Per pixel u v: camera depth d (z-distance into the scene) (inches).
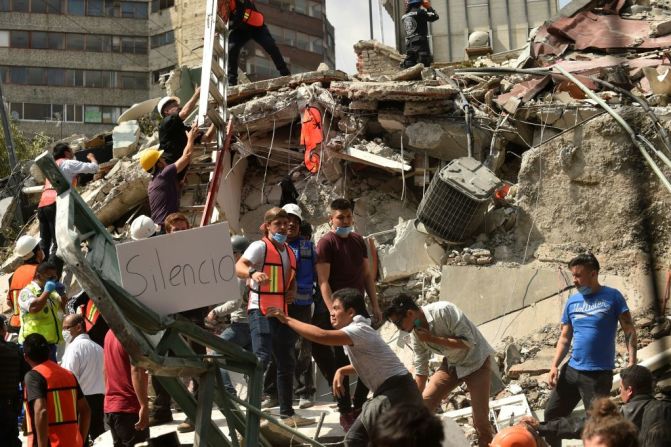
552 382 332.8
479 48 735.1
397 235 491.5
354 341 275.9
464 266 460.1
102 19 2058.3
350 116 532.1
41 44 2052.2
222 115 500.7
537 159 486.3
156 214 423.8
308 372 411.5
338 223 366.6
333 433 343.0
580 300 333.7
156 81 2042.3
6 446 310.5
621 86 518.6
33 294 407.8
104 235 227.9
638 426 256.1
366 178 538.6
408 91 515.2
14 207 710.5
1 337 335.6
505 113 520.1
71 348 372.5
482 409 314.2
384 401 272.7
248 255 347.9
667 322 417.4
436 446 136.4
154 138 620.1
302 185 546.9
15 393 324.2
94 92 2046.0
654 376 379.6
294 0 2079.2
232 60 585.9
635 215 464.8
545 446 252.2
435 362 412.5
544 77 528.7
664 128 473.1
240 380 426.6
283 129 559.8
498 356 417.4
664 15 602.9
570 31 591.2
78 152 658.8
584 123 480.7
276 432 332.5
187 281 217.9
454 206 472.1
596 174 474.9
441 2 975.6
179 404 243.8
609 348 328.5
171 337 220.8
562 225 475.8
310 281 371.2
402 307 305.3
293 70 2057.1
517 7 967.6
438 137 515.8
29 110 2031.3
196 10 2007.9
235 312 397.1
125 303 208.1
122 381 327.3
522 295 446.3
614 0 616.7
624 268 457.1
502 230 484.4
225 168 528.7
